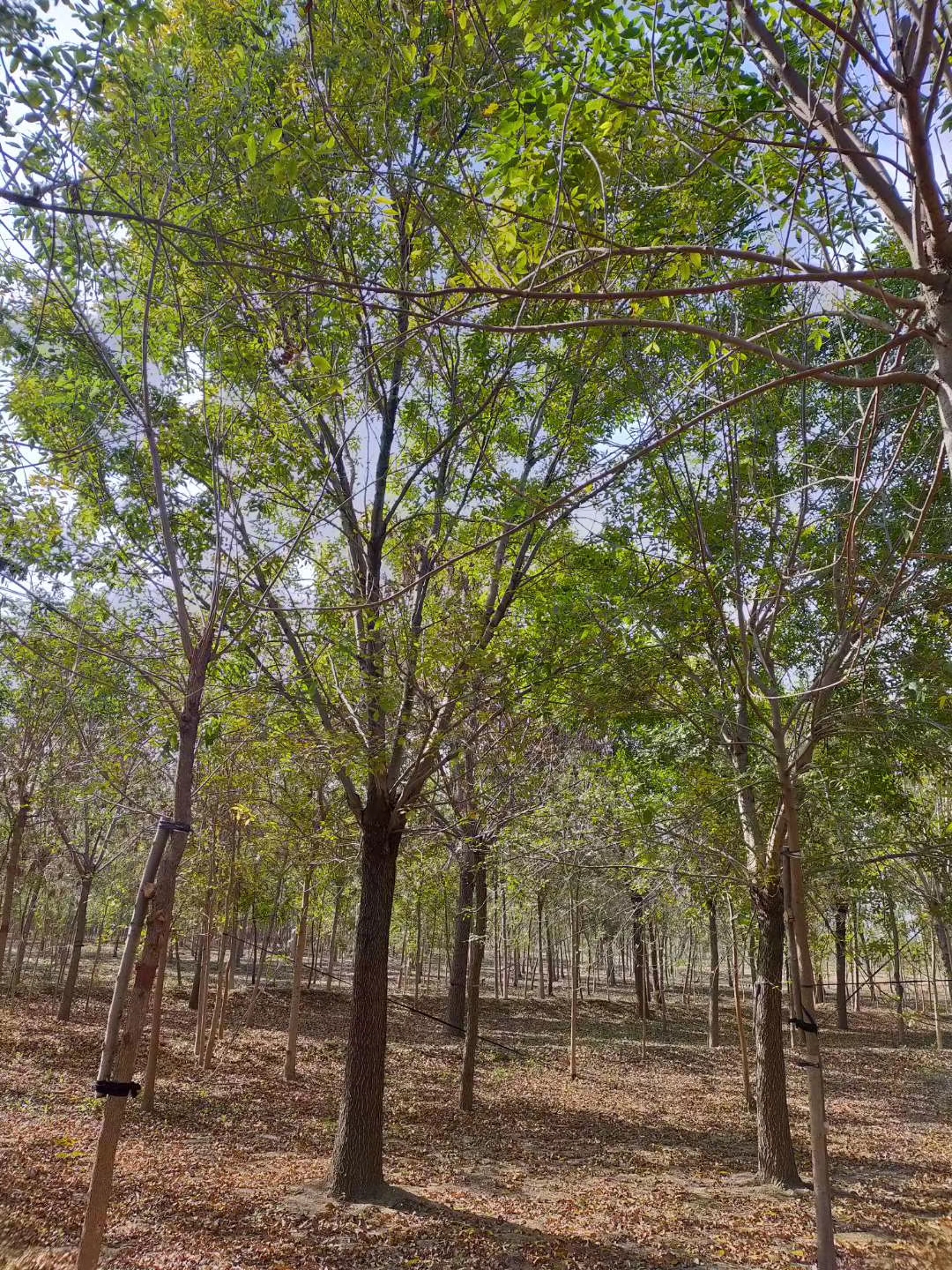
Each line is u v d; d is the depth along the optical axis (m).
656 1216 9.86
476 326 3.16
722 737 8.44
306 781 11.34
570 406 9.11
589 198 4.36
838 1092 19.09
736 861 10.08
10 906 16.94
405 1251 8.20
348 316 7.73
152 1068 13.27
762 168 4.77
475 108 5.92
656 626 8.65
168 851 5.61
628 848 12.67
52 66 4.30
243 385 7.96
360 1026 9.86
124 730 8.74
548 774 11.55
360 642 9.28
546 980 42.66
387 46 5.24
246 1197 9.33
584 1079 19.27
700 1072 21.30
